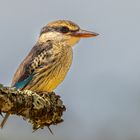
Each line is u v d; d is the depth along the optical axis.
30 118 9.98
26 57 13.52
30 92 9.82
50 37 13.64
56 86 13.29
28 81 13.13
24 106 9.52
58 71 13.13
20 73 13.30
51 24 13.77
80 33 13.70
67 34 13.62
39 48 13.41
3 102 8.99
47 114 10.41
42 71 13.03
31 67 13.16
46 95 10.84
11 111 9.27
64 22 13.66
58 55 13.16
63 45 13.43
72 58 13.52
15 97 9.24
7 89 9.15
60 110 10.82
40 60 13.12
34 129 10.51
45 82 13.03
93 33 13.64
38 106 9.96
